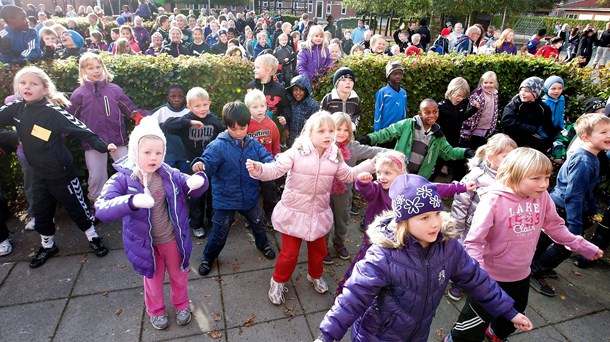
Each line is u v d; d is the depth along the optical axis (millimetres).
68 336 2600
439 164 4867
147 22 16078
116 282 3148
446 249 1769
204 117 3842
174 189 2453
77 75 4109
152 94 4445
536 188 2133
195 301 2975
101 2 27891
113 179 2330
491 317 2275
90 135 3209
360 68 5078
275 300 2947
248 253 3646
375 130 4598
